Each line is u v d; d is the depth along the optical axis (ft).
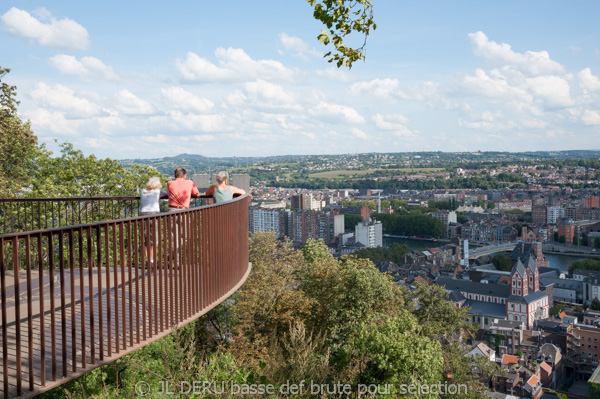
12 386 16.78
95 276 31.32
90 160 91.25
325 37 31.42
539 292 594.24
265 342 72.69
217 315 99.81
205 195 34.68
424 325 140.26
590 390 338.34
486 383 371.97
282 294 101.55
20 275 32.09
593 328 469.98
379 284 114.42
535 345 463.83
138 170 92.79
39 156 93.09
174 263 24.72
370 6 31.09
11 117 89.92
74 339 18.20
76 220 45.27
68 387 35.50
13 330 21.42
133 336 21.75
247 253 35.99
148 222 22.04
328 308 113.60
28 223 55.88
